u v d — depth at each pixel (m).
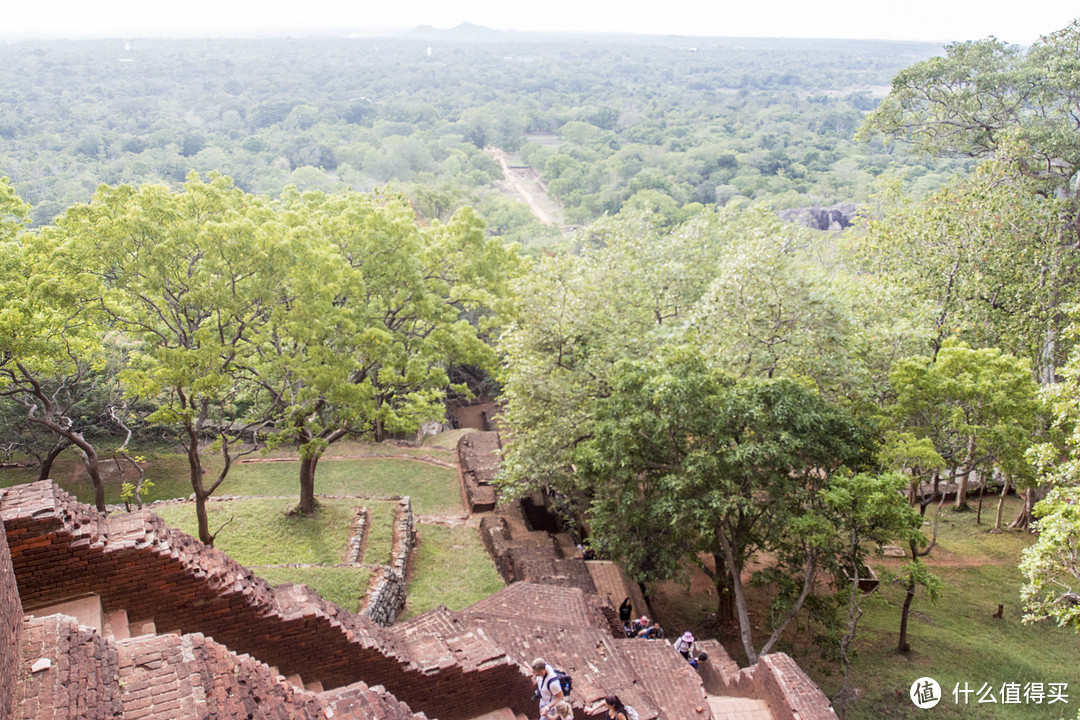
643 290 32.12
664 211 108.94
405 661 12.82
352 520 27.30
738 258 26.09
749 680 17.95
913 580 22.36
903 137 45.62
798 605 21.56
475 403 58.62
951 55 40.12
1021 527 33.75
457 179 138.25
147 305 22.06
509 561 25.91
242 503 28.14
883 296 30.78
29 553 9.96
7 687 6.97
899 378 23.27
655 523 23.34
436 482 35.28
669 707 15.84
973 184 35.81
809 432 21.34
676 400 21.31
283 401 26.12
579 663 16.44
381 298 28.02
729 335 25.75
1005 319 33.12
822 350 24.83
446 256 29.97
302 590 12.95
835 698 20.47
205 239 20.36
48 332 22.22
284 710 8.97
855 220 45.56
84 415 33.84
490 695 13.73
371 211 26.80
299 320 22.14
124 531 10.80
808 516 19.91
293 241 21.61
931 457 20.44
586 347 29.52
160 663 8.45
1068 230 33.97
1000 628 26.09
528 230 108.25
